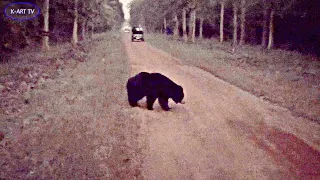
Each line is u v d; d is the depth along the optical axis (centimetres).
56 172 584
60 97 1154
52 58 2077
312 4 3331
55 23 3728
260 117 966
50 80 1461
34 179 562
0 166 612
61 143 712
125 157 652
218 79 1656
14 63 1775
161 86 1005
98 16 5978
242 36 4375
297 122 923
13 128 825
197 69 2016
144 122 896
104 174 582
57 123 855
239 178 585
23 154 663
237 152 701
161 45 4112
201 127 865
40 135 767
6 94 1139
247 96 1257
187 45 4150
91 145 701
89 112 956
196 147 727
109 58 2362
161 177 587
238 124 895
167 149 713
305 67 2256
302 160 665
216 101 1164
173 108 1061
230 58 2631
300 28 3872
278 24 4306
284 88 1395
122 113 951
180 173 603
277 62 2486
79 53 2628
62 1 3481
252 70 2016
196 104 1118
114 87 1316
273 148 726
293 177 590
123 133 783
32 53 2261
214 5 5078
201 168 625
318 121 929
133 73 1736
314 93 1299
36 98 1116
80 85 1363
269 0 3569
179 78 1641
